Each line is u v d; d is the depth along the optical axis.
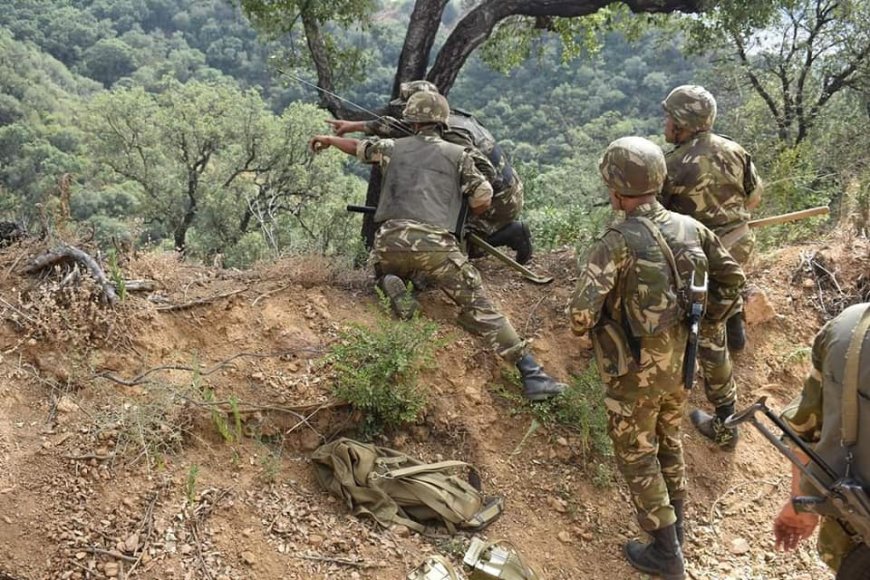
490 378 4.26
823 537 2.82
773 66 15.78
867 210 5.94
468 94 59.03
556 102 54.28
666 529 3.50
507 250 5.57
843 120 14.73
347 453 3.57
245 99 27.33
